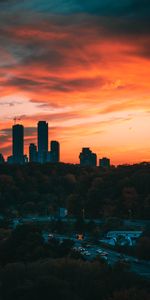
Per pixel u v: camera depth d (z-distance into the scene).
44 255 169.12
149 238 199.25
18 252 176.12
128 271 144.50
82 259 168.38
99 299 131.25
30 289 130.00
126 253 199.12
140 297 123.19
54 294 127.94
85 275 140.00
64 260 149.75
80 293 134.00
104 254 187.00
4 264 173.88
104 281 136.75
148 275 151.25
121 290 128.25
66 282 133.75
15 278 143.00
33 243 178.38
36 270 144.88
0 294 137.88
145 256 183.12
